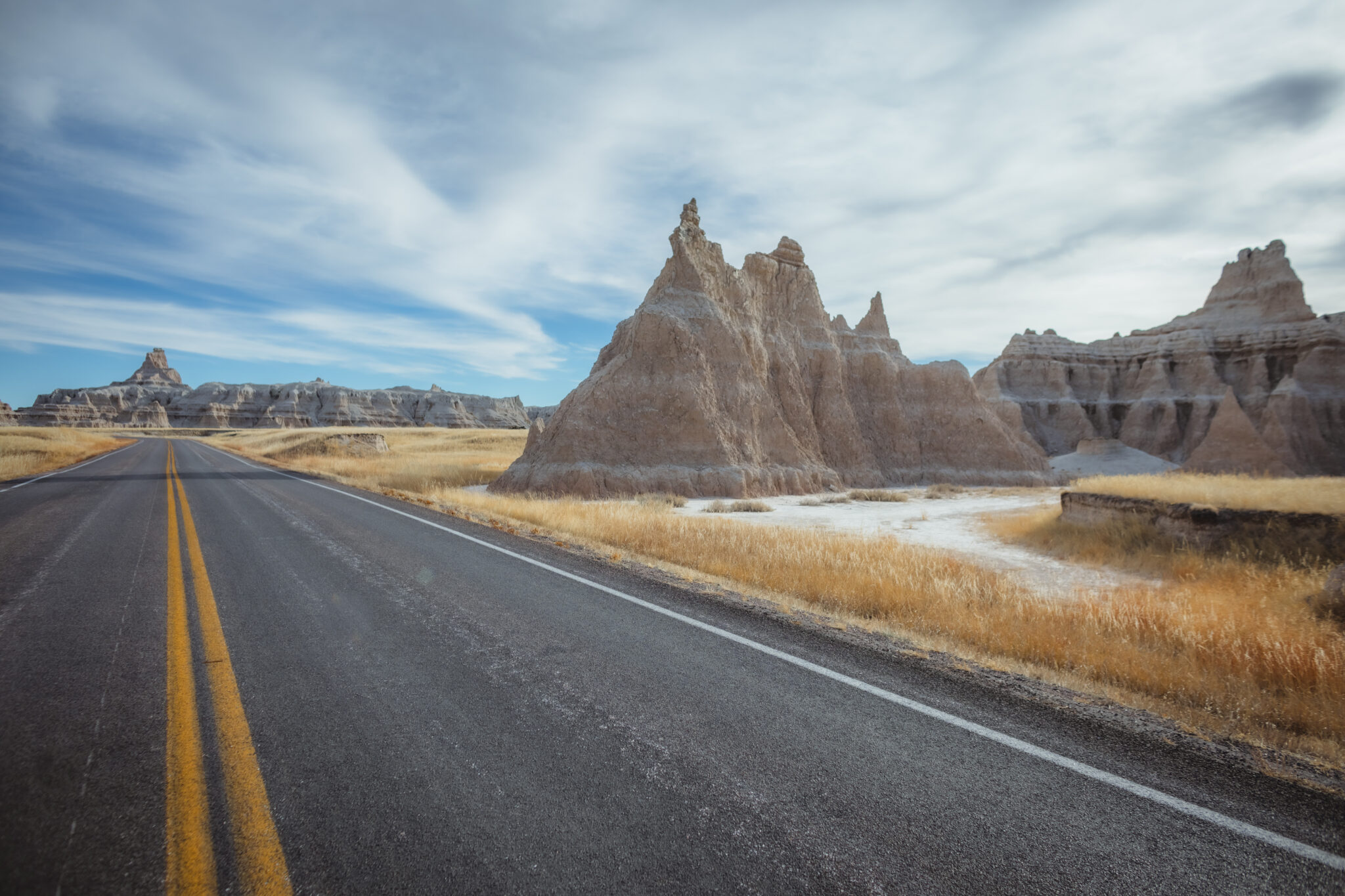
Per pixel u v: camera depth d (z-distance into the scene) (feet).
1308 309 241.35
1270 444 194.90
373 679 14.01
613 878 7.88
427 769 10.31
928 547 45.06
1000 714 12.82
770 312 132.87
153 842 8.32
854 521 64.23
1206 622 20.88
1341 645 17.97
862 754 11.09
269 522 37.29
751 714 12.58
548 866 8.07
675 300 110.32
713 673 14.74
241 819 8.86
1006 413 231.09
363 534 33.53
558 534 35.73
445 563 26.37
